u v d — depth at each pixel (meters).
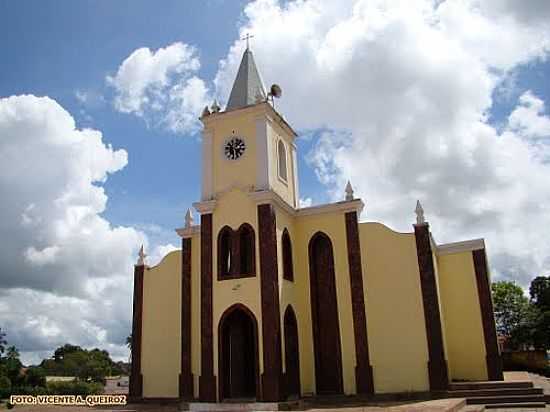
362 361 25.52
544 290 55.09
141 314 30.36
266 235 25.14
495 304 58.09
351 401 24.48
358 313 26.14
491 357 26.58
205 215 26.92
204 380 24.52
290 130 30.42
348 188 28.08
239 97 29.19
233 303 24.94
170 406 26.08
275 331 23.75
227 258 26.45
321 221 28.08
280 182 28.06
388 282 26.20
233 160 27.45
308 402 24.70
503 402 21.88
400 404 22.31
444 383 24.06
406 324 25.42
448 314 27.88
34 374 58.06
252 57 31.03
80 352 94.50
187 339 27.62
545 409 20.47
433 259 26.27
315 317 26.97
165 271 30.58
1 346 66.31
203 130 28.64
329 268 27.52
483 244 28.16
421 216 26.41
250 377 25.75
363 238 27.19
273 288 24.28
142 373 29.39
